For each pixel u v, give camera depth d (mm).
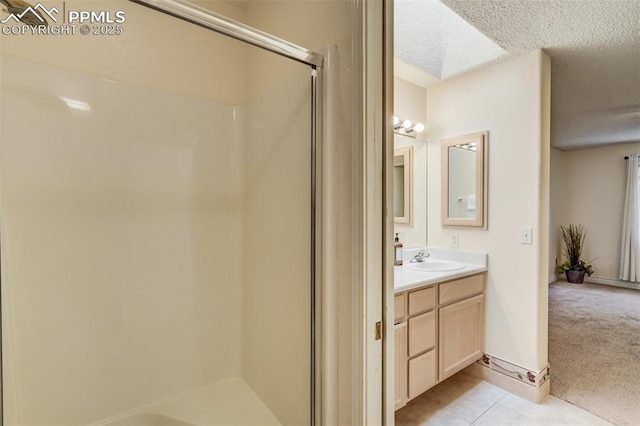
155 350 1568
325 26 1146
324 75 1094
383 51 992
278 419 1422
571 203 5453
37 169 1276
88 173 1387
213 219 1737
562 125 3900
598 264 5191
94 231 1405
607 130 4129
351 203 1004
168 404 1562
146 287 1545
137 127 1510
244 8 1812
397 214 2580
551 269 5336
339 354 1071
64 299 1337
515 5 1641
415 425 1796
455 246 2549
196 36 1686
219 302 1758
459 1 1617
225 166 1771
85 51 1382
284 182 1376
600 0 1587
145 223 1538
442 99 2648
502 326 2227
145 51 1537
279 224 1420
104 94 1424
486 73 2357
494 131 2303
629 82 2607
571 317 3557
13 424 1212
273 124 1467
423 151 2736
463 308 2137
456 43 2307
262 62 1604
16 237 1231
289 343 1338
